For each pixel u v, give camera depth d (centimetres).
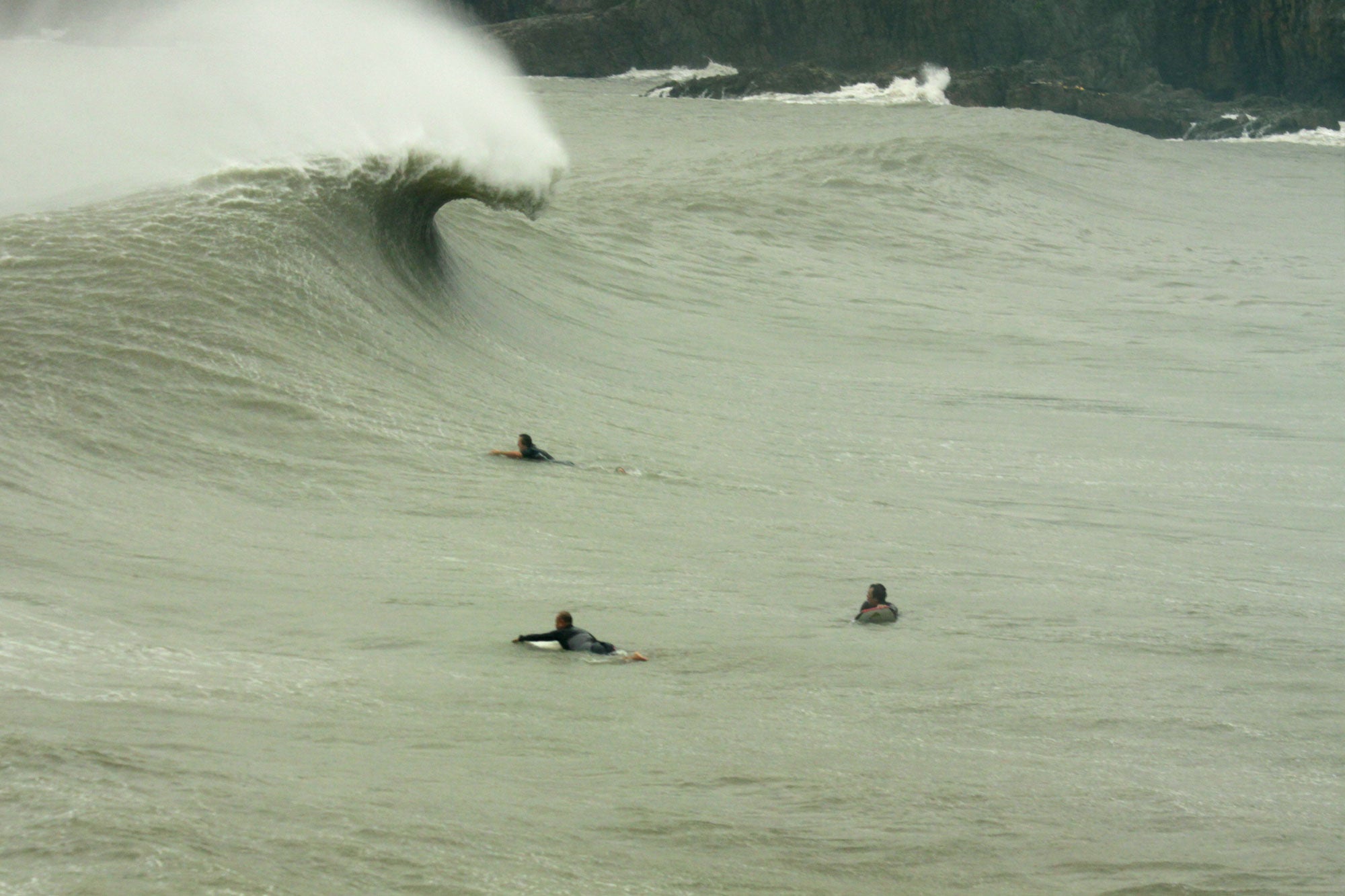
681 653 3256
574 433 6100
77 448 4531
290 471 4794
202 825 1800
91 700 2372
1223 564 4778
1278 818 2289
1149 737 2748
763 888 1889
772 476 5822
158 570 3572
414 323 6856
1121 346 10406
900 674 3161
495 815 2042
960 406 7994
